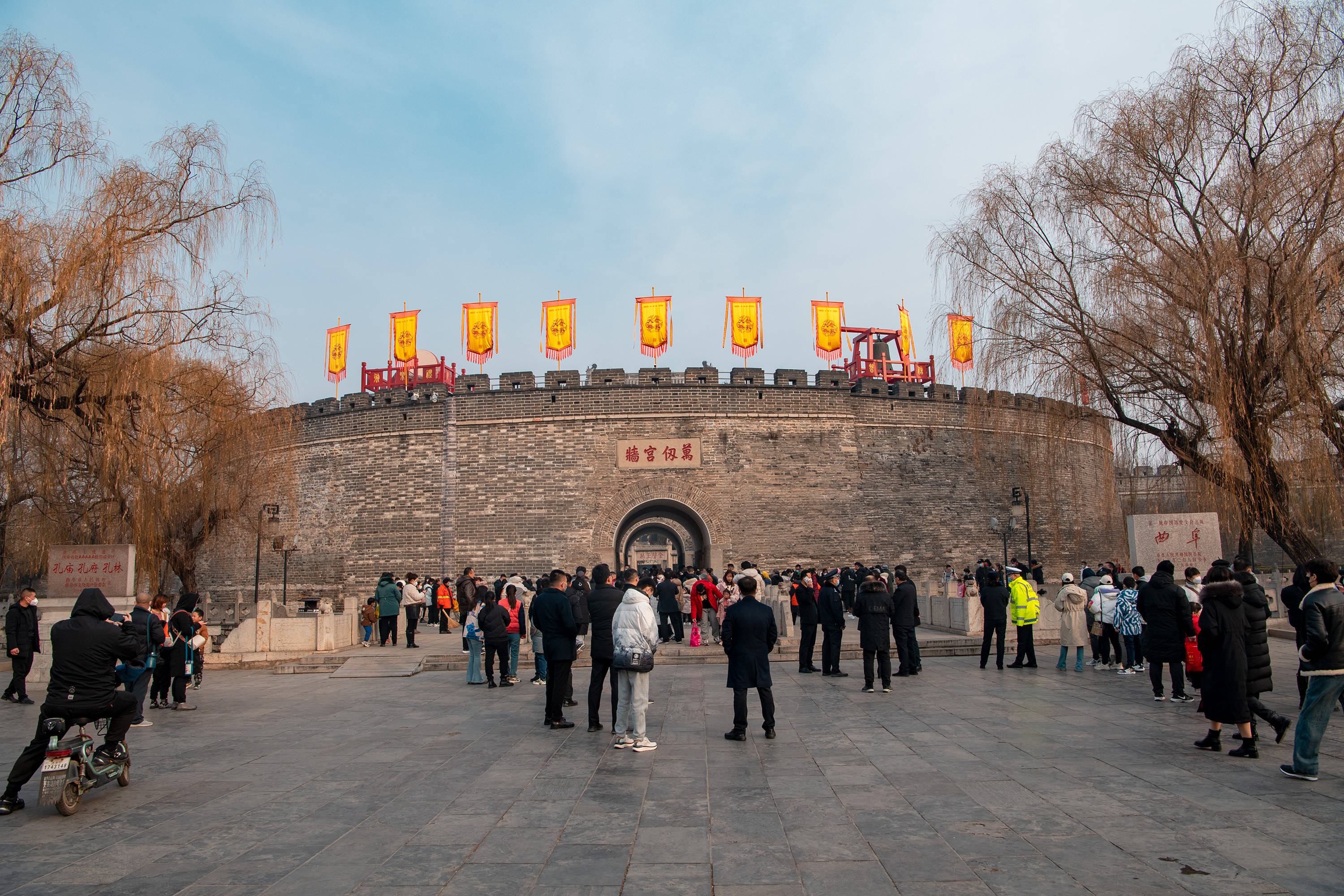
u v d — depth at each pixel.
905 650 14.69
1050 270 17.27
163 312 15.42
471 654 15.05
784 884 4.92
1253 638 8.07
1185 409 15.16
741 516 32.28
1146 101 15.19
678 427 32.69
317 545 34.75
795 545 32.31
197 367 19.06
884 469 33.94
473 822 6.27
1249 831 5.79
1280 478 14.05
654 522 42.12
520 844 5.74
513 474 32.62
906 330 38.31
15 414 15.20
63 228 14.51
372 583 33.16
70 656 6.98
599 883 4.98
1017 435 21.22
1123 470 17.77
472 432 33.06
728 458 32.62
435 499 32.88
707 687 13.67
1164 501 20.81
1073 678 13.88
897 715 10.62
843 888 4.84
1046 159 17.19
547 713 10.28
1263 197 13.38
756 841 5.71
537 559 32.03
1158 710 10.64
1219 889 4.75
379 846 5.74
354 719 11.12
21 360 14.37
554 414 32.81
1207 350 13.91
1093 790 6.87
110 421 15.60
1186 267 14.02
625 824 6.16
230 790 7.34
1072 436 18.20
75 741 6.89
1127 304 15.30
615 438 32.62
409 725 10.59
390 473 33.62
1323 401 13.14
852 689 13.14
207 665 18.25
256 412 21.53
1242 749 7.96
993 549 34.66
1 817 6.60
